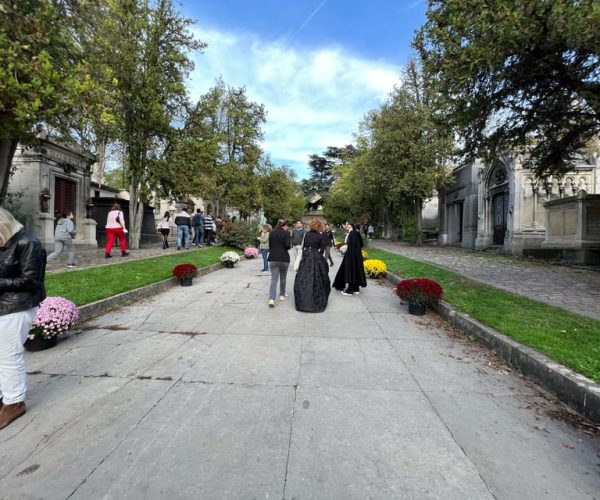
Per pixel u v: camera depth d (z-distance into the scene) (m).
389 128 21.91
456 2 6.36
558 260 13.16
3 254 2.82
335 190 45.19
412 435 2.66
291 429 2.70
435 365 4.04
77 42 7.86
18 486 2.11
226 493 2.05
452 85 7.51
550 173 11.15
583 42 5.48
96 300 6.34
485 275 9.63
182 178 16.44
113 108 13.12
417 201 24.38
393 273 10.52
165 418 2.85
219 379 3.58
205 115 16.53
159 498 2.01
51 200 15.48
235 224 19.66
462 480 2.19
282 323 5.68
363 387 3.44
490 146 9.18
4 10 5.47
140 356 4.20
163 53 15.06
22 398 2.86
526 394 3.39
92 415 2.90
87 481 2.15
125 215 20.77
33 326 4.26
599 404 2.88
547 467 2.34
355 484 2.14
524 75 7.22
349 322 5.79
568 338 4.27
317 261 6.61
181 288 8.85
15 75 5.46
